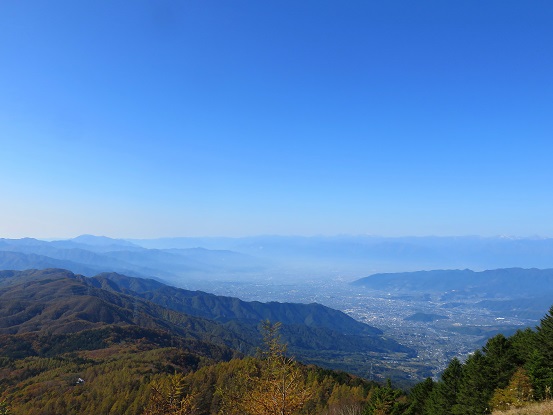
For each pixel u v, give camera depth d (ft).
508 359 142.51
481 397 140.05
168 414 76.84
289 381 65.67
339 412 188.85
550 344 130.52
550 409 79.41
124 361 342.03
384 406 158.81
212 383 223.30
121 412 228.84
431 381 190.60
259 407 63.67
